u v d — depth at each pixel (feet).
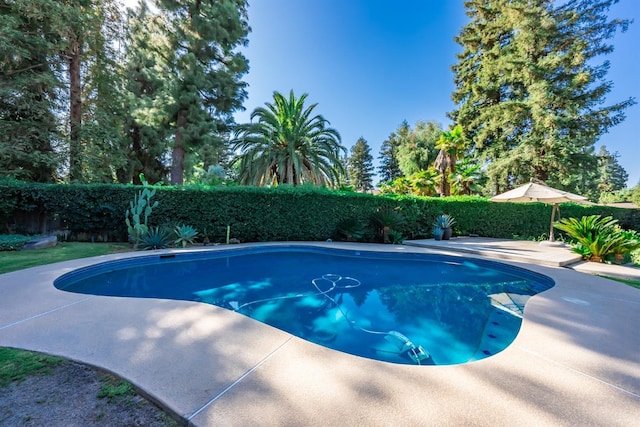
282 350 8.09
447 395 6.19
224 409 5.53
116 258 20.92
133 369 6.89
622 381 6.86
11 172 32.73
